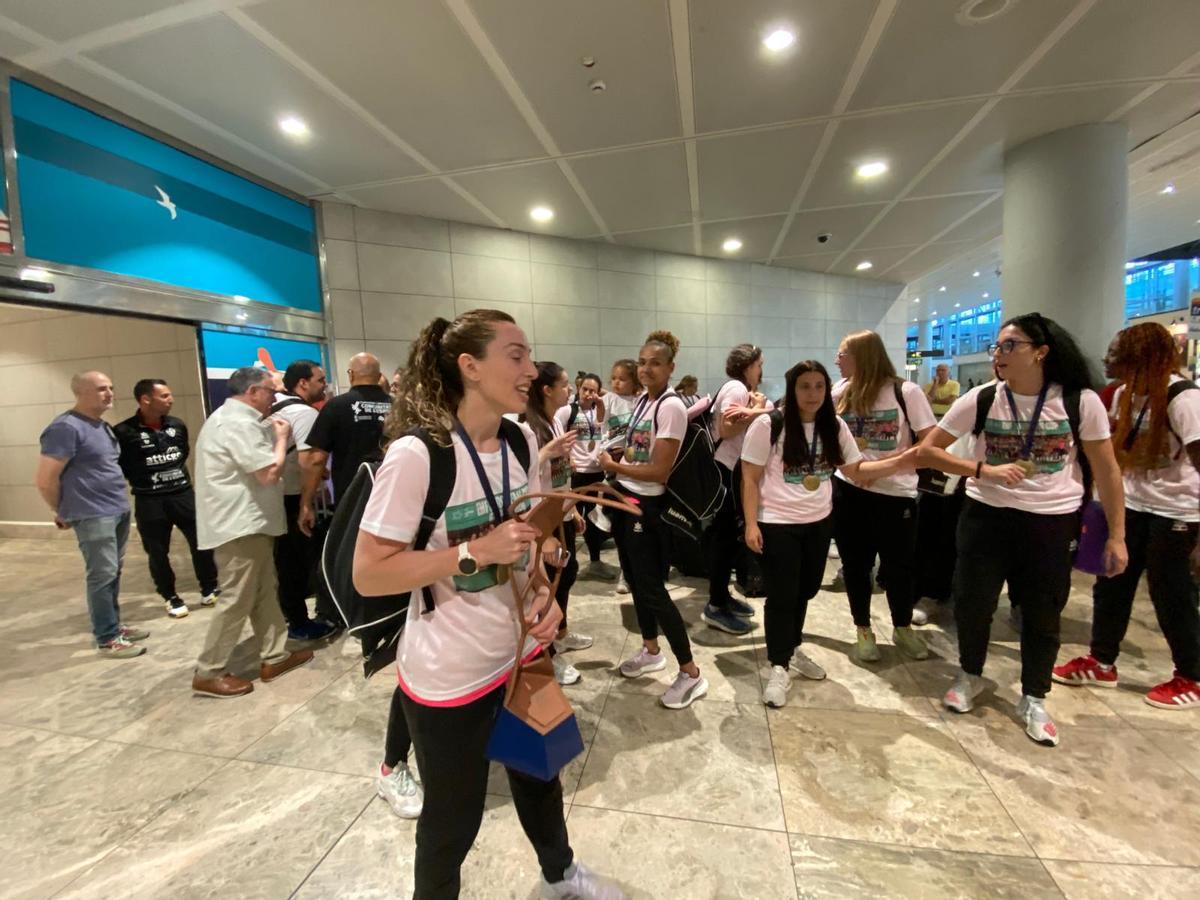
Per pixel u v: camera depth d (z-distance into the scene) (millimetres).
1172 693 2234
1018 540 2041
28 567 5082
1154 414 2189
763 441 2275
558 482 2533
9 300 3357
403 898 1483
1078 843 1579
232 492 2512
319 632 3221
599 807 1767
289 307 5367
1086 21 3158
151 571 3750
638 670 2594
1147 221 8789
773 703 2301
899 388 2639
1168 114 4328
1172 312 8523
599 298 7688
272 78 3531
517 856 1604
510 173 5105
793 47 3342
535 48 3270
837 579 3930
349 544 1233
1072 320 4602
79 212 3703
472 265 6660
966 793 1788
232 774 2008
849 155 4879
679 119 4164
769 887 1468
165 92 3670
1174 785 1798
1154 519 2234
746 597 3693
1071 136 4457
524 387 1094
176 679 2775
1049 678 2061
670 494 2395
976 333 21953
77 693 2637
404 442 1018
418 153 4641
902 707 2293
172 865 1604
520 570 1227
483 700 1095
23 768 2068
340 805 1838
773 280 9312
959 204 6164
